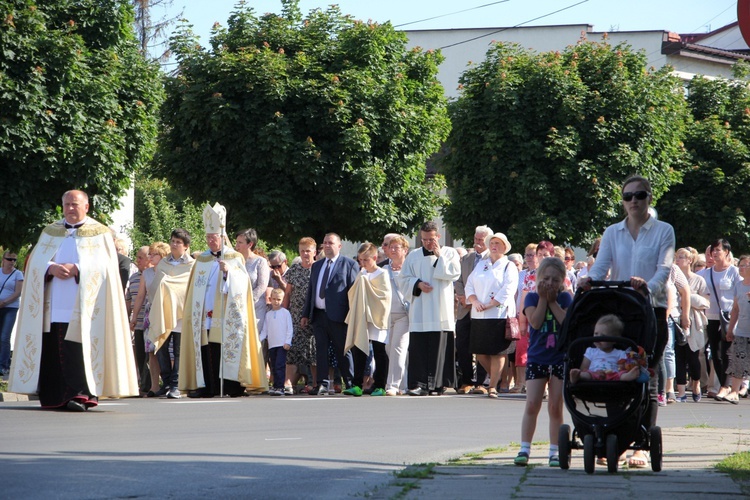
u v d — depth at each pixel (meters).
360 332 32.94
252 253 34.44
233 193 53.16
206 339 31.73
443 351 33.66
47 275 25.23
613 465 15.89
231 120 53.09
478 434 22.19
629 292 16.55
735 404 32.59
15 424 21.88
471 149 66.44
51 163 41.84
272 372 33.53
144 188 91.69
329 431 22.16
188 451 18.02
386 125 54.91
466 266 35.25
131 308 34.53
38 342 25.03
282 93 53.16
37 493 13.16
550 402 17.53
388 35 57.38
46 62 41.78
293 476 15.41
